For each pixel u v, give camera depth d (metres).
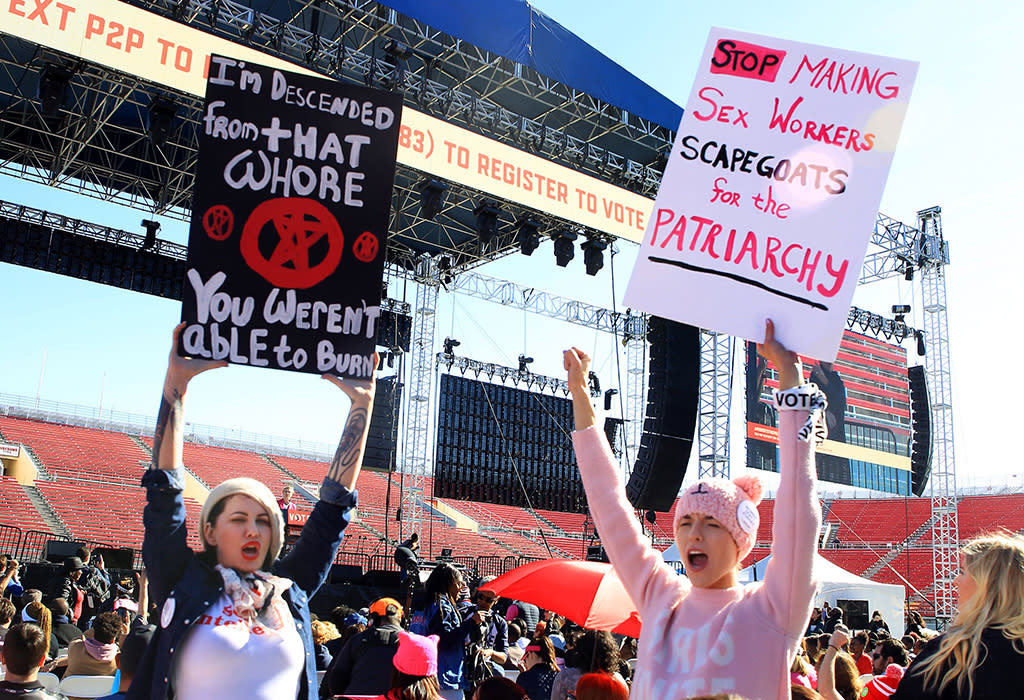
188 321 3.15
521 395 30.36
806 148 3.35
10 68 17.03
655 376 20.69
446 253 24.61
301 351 3.21
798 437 2.75
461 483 28.25
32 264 19.94
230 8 15.09
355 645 5.19
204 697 2.57
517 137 18.02
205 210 3.27
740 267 3.30
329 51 15.73
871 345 30.02
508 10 16.47
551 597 5.31
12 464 30.25
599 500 3.21
